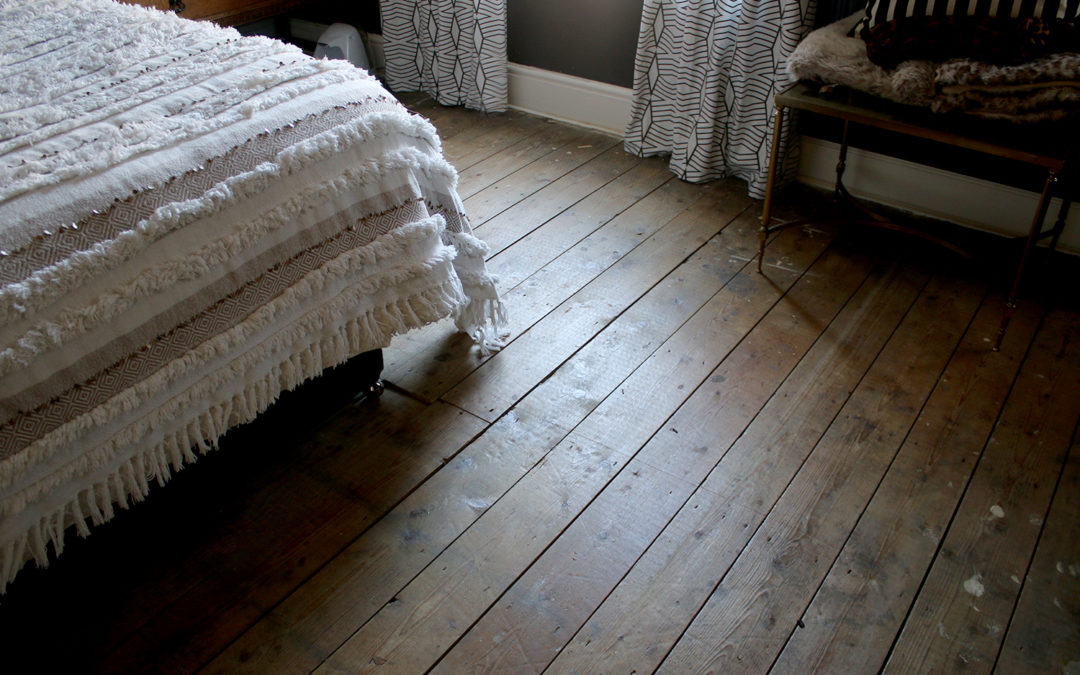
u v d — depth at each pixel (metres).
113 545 1.49
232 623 1.38
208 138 1.39
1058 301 2.09
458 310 1.77
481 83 3.16
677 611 1.38
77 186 1.26
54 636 1.36
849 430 1.73
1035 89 1.68
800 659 1.30
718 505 1.57
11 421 1.16
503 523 1.55
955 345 1.96
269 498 1.61
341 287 1.54
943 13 1.91
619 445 1.71
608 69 2.97
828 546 1.48
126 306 1.26
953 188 2.38
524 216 2.52
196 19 2.89
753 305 2.12
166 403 1.34
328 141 1.47
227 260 1.37
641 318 2.08
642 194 2.64
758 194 2.57
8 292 1.15
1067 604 1.37
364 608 1.40
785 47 2.33
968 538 1.49
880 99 1.89
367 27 3.55
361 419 1.80
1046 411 1.75
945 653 1.30
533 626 1.36
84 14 1.91
